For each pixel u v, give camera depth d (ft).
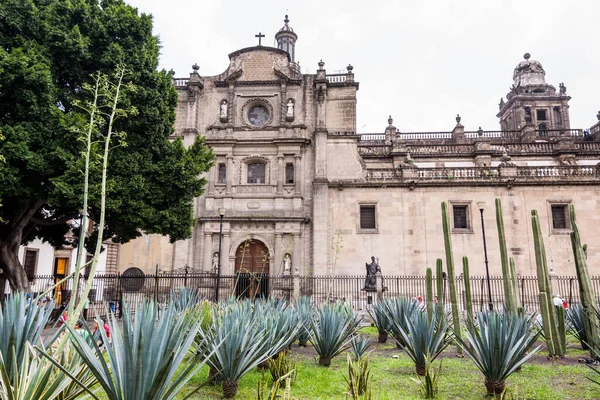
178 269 102.12
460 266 102.83
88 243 77.46
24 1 57.06
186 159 72.49
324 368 36.42
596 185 104.22
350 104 114.83
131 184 62.90
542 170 107.24
